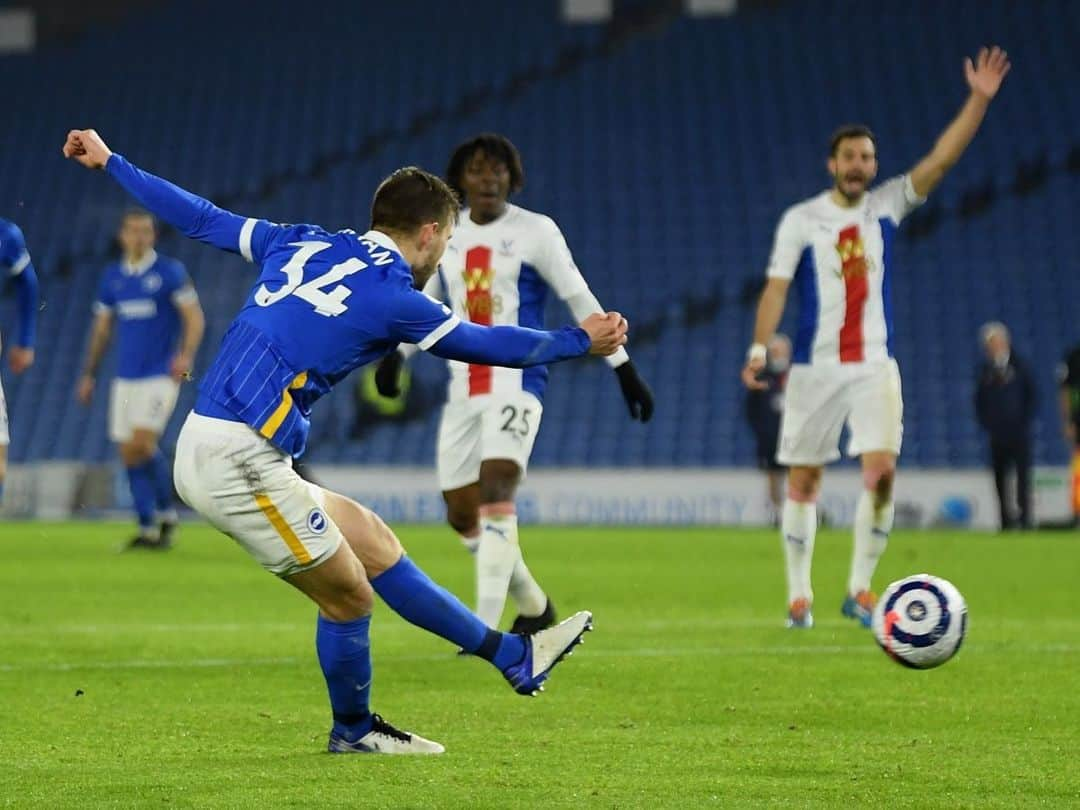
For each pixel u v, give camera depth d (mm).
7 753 20047
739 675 27516
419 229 19875
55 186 123875
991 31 123625
